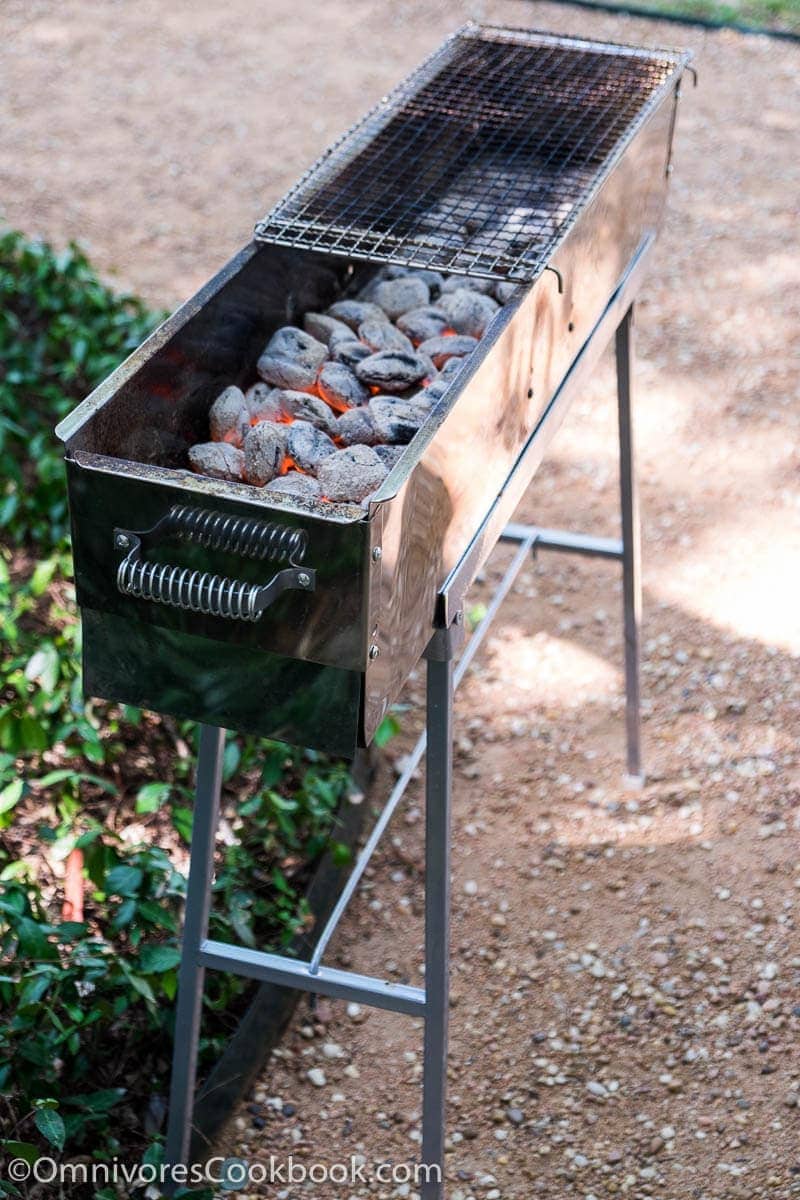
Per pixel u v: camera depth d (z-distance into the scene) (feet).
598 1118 7.72
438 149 7.64
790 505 12.77
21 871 7.82
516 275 6.17
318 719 5.37
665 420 13.92
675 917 8.90
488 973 8.58
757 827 9.54
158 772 9.38
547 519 12.52
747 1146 7.53
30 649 9.54
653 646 11.16
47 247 13.30
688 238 17.06
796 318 15.56
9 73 20.77
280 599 5.09
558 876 9.21
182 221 16.94
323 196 7.14
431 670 6.02
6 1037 7.02
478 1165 7.49
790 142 19.49
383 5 23.40
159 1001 7.93
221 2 23.49
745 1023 8.21
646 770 10.01
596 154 7.70
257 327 6.94
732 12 23.13
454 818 9.64
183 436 6.37
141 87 20.47
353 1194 7.36
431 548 5.55
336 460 5.99
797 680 10.82
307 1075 7.95
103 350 12.79
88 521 5.22
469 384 5.52
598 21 22.85
